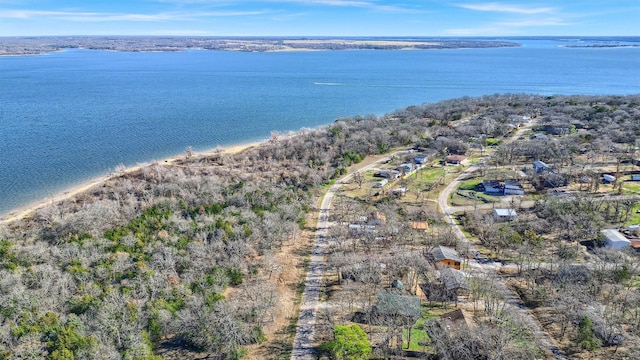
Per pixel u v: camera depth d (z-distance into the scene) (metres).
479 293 66.38
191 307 60.22
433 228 90.56
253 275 72.75
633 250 76.50
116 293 61.53
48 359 49.06
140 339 53.62
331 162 138.62
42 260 74.00
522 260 73.88
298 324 61.59
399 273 72.62
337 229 89.25
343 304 65.62
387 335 56.62
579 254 77.38
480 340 52.47
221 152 148.88
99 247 76.88
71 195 115.44
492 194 108.94
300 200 105.06
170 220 88.56
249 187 108.25
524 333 56.00
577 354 54.03
